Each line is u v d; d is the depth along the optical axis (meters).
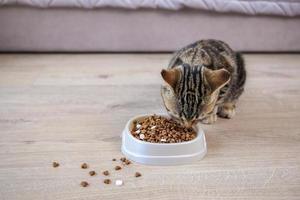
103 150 0.71
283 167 0.68
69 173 0.65
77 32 1.23
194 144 0.68
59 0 1.15
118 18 1.23
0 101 0.88
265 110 0.88
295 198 0.61
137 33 1.26
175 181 0.64
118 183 0.63
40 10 1.18
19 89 0.95
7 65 1.12
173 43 1.29
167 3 1.18
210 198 0.61
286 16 1.26
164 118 0.76
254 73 1.12
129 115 0.84
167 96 0.70
